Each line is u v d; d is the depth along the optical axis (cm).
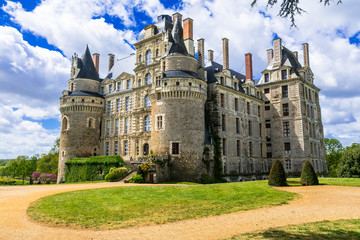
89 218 1722
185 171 4231
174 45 4894
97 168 5088
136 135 5288
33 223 1620
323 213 1705
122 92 5866
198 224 1573
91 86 6169
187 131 4341
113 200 2192
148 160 4066
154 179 3959
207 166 4606
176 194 2423
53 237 1380
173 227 1524
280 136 6231
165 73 4591
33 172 8962
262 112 6500
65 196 2341
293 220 1584
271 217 1677
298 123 6003
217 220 1653
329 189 2661
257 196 2305
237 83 5903
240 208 1948
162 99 4494
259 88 6612
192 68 4788
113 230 1498
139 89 5472
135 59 6106
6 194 2548
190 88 4431
